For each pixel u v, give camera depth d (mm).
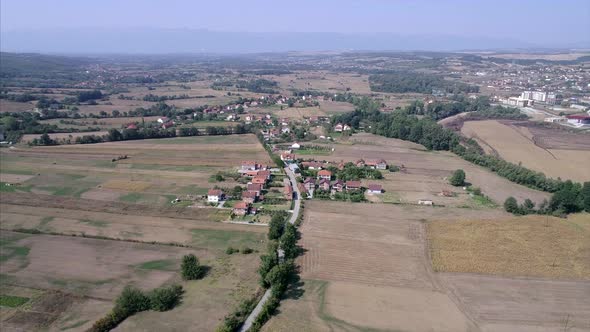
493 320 71750
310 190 139625
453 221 114188
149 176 155250
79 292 79062
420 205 128000
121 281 83062
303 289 80750
